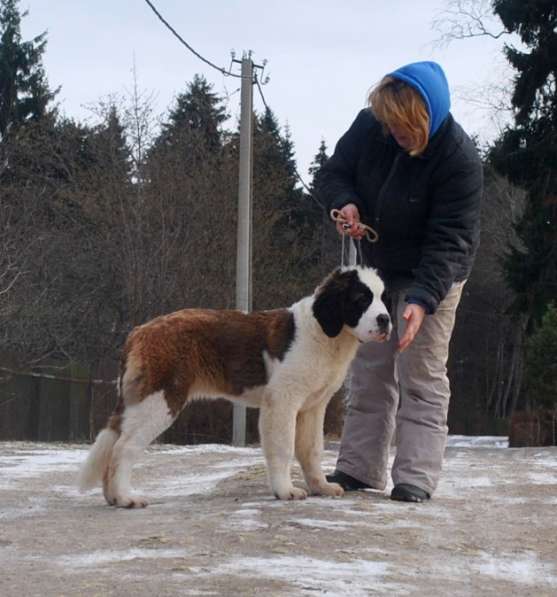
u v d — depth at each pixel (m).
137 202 28.88
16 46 43.53
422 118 6.66
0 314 23.28
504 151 31.19
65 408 22.56
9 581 4.85
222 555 5.29
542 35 30.70
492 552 5.71
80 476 7.14
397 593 4.70
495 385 49.69
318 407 7.19
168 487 8.49
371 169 7.24
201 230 28.75
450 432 42.22
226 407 22.80
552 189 30.41
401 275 7.34
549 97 31.03
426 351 7.23
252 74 22.17
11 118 43.19
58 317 27.33
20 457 11.42
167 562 5.14
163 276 27.31
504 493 7.82
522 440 22.94
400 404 7.41
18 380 21.59
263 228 31.69
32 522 6.51
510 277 30.80
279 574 4.92
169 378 7.00
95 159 32.69
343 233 7.32
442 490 7.87
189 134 31.89
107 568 5.07
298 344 6.89
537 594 4.89
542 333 23.81
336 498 7.07
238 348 7.11
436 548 5.69
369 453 7.59
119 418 7.10
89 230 31.09
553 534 6.25
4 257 24.00
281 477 6.96
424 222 7.15
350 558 5.31
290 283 32.06
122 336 28.12
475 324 50.28
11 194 32.00
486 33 31.94
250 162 22.02
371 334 6.76
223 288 28.05
